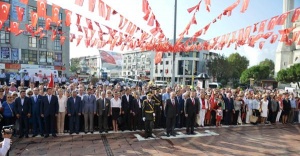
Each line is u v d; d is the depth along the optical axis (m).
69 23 6.05
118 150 6.71
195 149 6.97
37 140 7.52
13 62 32.16
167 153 6.54
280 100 11.78
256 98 11.51
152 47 10.16
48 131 7.99
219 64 56.12
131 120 9.18
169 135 8.51
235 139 8.22
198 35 8.24
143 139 7.93
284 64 55.00
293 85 49.94
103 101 8.74
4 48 31.34
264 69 55.56
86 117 8.56
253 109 11.41
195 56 58.00
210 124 10.66
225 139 8.19
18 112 7.59
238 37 7.21
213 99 10.58
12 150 6.46
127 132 8.86
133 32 7.21
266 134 9.12
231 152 6.75
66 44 38.81
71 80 26.39
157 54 11.41
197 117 10.24
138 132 8.91
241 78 58.75
